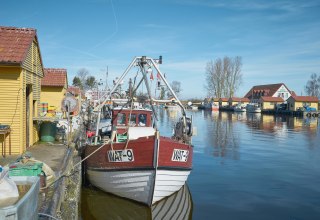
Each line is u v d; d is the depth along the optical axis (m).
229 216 10.18
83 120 30.44
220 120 54.53
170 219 9.69
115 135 10.67
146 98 13.46
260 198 12.05
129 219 9.62
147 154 9.39
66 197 8.98
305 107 70.25
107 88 20.06
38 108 15.91
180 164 10.19
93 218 9.88
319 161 19.31
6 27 12.62
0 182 4.47
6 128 11.30
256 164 18.22
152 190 9.57
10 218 3.84
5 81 11.71
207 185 13.69
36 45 14.66
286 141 28.25
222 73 100.88
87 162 11.86
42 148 13.77
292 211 10.73
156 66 11.07
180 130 11.80
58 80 24.89
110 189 10.65
